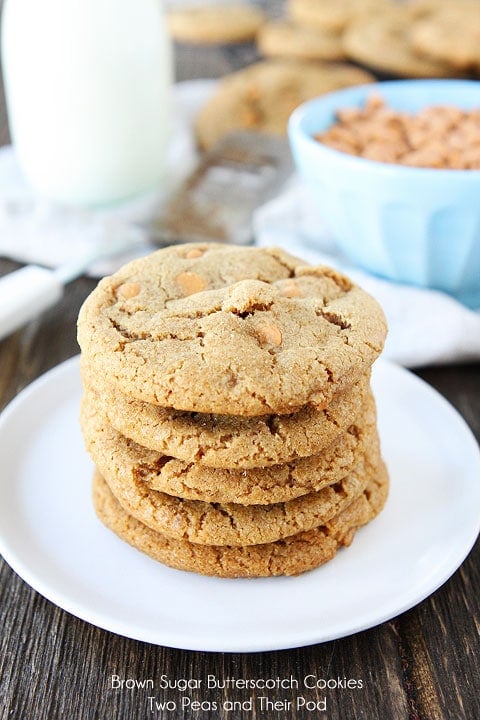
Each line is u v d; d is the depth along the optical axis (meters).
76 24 0.41
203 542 0.27
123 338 0.27
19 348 0.39
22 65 0.42
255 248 0.31
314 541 0.28
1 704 0.26
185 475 0.27
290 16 0.77
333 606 0.27
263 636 0.25
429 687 0.26
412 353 0.37
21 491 0.30
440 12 0.66
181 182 0.49
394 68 0.61
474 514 0.29
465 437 0.32
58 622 0.28
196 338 0.27
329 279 0.30
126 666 0.26
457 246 0.37
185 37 0.76
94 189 0.45
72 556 0.28
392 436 0.33
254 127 0.55
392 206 0.37
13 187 0.48
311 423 0.27
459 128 0.41
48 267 0.43
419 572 0.27
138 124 0.44
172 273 0.29
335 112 0.43
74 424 0.33
